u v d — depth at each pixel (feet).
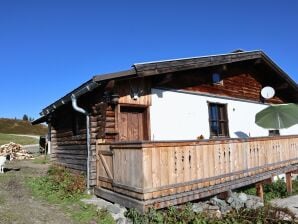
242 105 45.91
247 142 33.22
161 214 22.31
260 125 41.96
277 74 49.67
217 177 28.14
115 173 25.63
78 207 24.50
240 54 41.11
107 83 27.50
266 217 24.45
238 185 30.76
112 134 29.81
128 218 22.25
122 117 31.42
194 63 34.27
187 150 25.66
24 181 33.55
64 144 40.16
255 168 33.78
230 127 43.09
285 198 39.45
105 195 26.48
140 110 33.14
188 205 24.72
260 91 50.37
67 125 39.40
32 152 83.25
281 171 38.88
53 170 37.37
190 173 25.63
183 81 37.37
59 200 26.37
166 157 23.84
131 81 31.71
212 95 40.88
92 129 30.22
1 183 32.27
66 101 33.14
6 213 22.04
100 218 22.06
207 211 24.50
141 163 22.35
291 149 42.50
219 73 42.73
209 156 27.76
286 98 57.26
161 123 34.06
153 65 29.76
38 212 22.97
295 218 24.90
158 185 23.00
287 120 40.42
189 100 37.63
